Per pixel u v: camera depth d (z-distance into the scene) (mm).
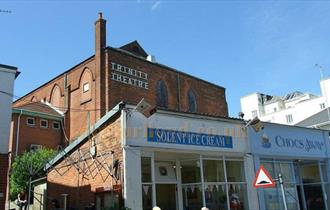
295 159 20828
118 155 14039
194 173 16281
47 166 19188
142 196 14031
